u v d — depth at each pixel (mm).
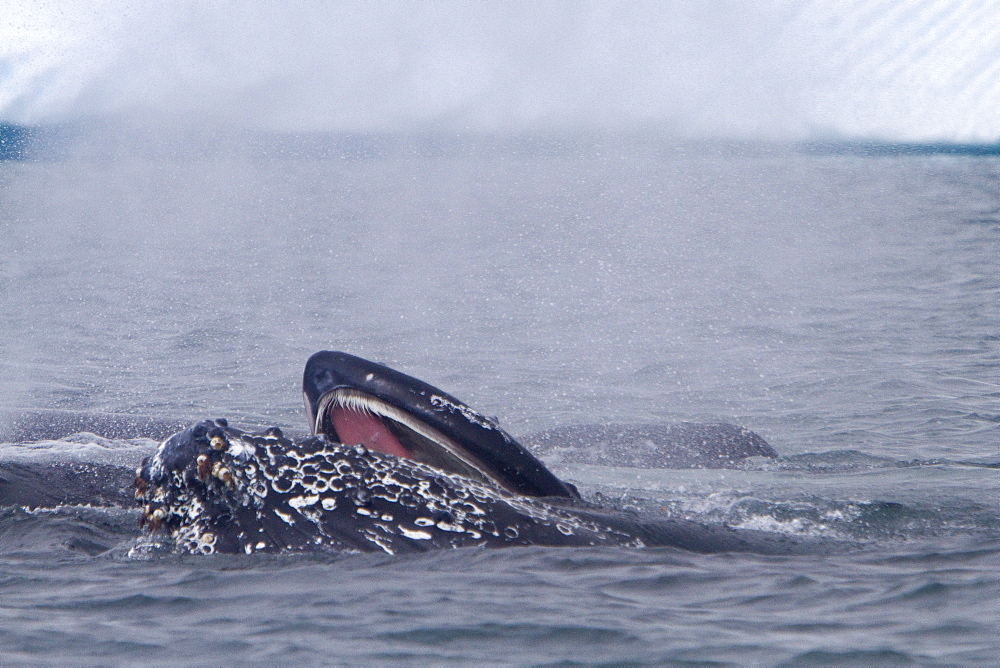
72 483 33625
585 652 19734
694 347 65688
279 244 108125
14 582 24188
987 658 19000
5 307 76062
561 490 28828
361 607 21938
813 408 51938
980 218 134375
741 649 19766
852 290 86562
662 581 23766
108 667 19266
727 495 34375
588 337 67938
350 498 25734
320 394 28578
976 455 42781
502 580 23562
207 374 57938
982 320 74312
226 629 20953
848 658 19250
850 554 26797
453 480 26984
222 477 25438
